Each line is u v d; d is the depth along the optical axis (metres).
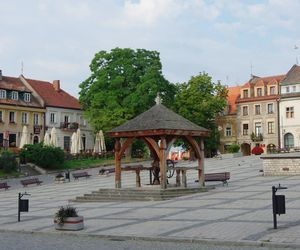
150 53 69.12
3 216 23.27
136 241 15.24
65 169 57.62
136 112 66.44
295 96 85.06
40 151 56.28
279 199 15.82
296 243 13.38
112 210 23.59
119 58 68.31
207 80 77.75
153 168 31.59
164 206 23.91
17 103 76.81
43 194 36.00
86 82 69.31
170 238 15.05
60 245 14.73
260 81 91.69
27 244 15.03
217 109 78.31
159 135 28.77
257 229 15.85
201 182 30.67
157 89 65.62
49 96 83.56
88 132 88.56
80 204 27.67
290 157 36.66
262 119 89.81
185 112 75.44
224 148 94.31
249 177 37.56
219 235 15.15
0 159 53.03
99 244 14.79
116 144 30.69
